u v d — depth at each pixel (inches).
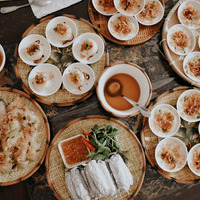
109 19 55.1
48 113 54.2
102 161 49.4
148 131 54.2
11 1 55.7
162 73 57.0
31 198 52.1
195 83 54.6
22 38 53.5
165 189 54.1
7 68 54.9
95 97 55.2
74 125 52.2
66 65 54.4
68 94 53.3
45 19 54.5
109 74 53.1
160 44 57.2
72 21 53.8
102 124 52.6
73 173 49.1
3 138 51.6
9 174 50.6
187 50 56.4
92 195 48.6
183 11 57.4
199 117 54.2
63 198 50.3
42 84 50.8
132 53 57.0
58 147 50.8
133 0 54.9
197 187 54.7
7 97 52.4
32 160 50.8
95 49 53.2
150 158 53.4
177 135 54.8
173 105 55.1
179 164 52.6
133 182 51.4
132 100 54.5
